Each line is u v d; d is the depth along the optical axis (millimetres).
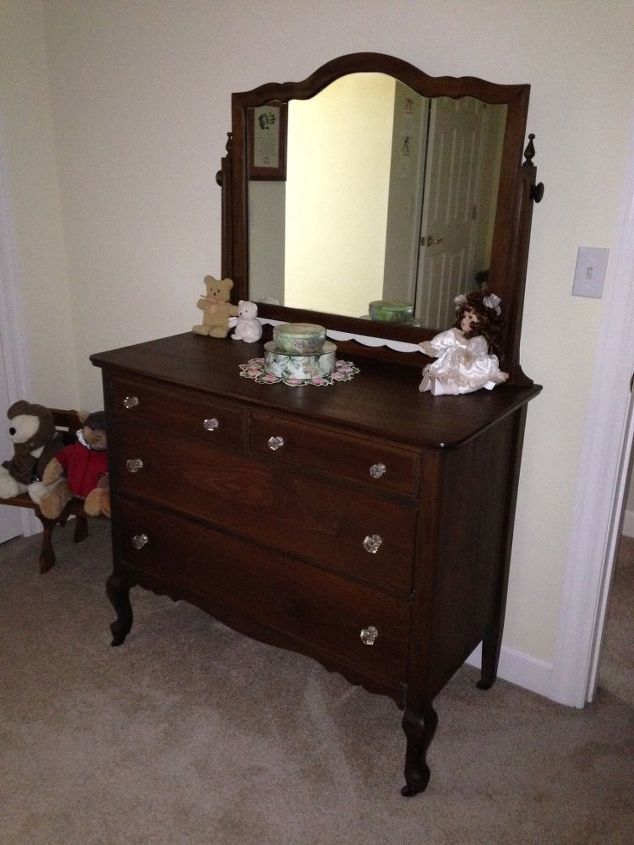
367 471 1563
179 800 1701
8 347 2637
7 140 2463
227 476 1813
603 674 2152
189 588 2018
